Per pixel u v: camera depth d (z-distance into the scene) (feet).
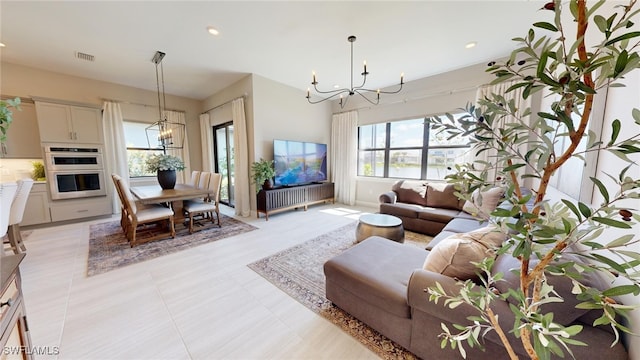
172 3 7.28
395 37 9.34
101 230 11.66
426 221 10.92
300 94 16.43
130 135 15.76
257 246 9.73
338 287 5.52
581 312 2.82
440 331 3.91
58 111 12.24
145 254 8.87
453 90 12.89
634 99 3.16
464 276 4.01
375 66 12.32
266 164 13.55
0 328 2.80
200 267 7.89
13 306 3.16
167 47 10.14
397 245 6.52
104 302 6.00
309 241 10.28
